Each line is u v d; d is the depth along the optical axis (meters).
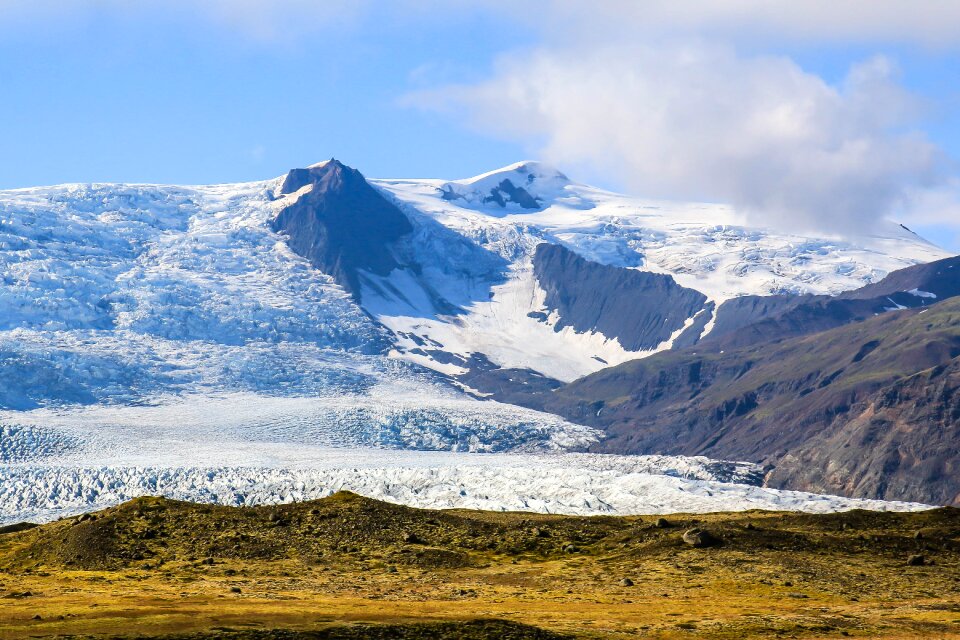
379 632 105.19
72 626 103.00
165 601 122.06
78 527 176.38
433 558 165.12
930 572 150.38
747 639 111.12
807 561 155.62
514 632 108.06
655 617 121.44
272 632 102.31
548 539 176.25
